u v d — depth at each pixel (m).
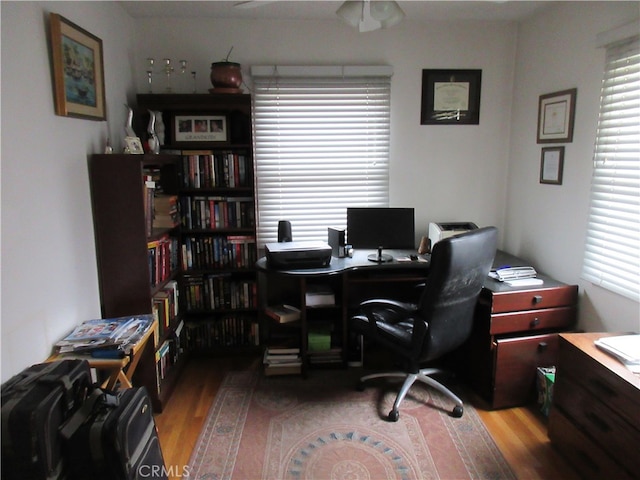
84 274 2.15
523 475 1.97
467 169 3.33
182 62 2.90
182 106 2.83
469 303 2.32
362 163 3.24
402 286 3.37
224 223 3.02
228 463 2.05
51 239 1.86
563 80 2.69
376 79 3.13
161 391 2.50
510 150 3.30
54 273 1.88
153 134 2.68
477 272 2.23
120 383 1.92
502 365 2.42
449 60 3.17
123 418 1.57
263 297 3.31
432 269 2.12
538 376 2.46
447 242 2.05
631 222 2.21
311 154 3.20
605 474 1.80
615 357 1.85
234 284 3.08
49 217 1.84
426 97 3.20
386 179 3.27
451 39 3.14
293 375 2.89
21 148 1.66
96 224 2.27
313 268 2.68
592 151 2.46
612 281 2.32
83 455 1.52
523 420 2.38
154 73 3.04
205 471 2.00
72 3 2.07
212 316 3.23
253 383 2.80
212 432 2.29
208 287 3.06
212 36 3.03
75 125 2.08
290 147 3.18
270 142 3.16
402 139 3.24
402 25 3.10
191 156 2.91
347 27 3.07
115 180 2.24
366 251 3.19
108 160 2.22
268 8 2.80
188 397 2.64
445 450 2.14
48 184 1.84
